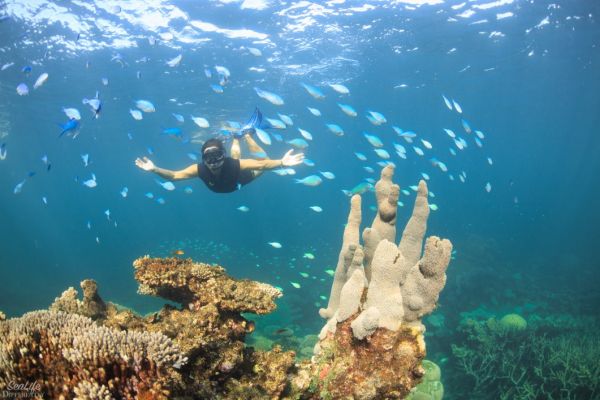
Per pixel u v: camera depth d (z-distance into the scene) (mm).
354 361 3324
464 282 15758
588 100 38312
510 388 8531
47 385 2424
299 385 3414
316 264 21875
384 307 3191
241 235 36312
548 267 22859
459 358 9766
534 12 17516
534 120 53312
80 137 40562
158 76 21609
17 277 27781
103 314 4336
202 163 6262
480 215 39469
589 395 7812
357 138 64500
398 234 25562
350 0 15758
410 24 18156
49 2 13406
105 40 16547
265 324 11477
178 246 26953
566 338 10141
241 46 18703
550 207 56156
